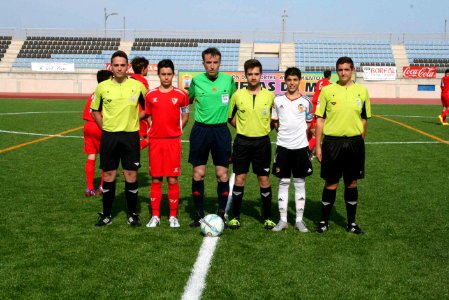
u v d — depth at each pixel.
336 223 5.02
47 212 5.32
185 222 5.04
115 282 3.45
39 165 8.17
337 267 3.76
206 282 3.46
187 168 8.13
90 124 6.08
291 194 6.39
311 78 21.52
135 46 40.72
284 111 4.70
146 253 4.04
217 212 5.25
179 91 4.83
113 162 4.82
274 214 5.40
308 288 3.38
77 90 35.09
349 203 4.70
